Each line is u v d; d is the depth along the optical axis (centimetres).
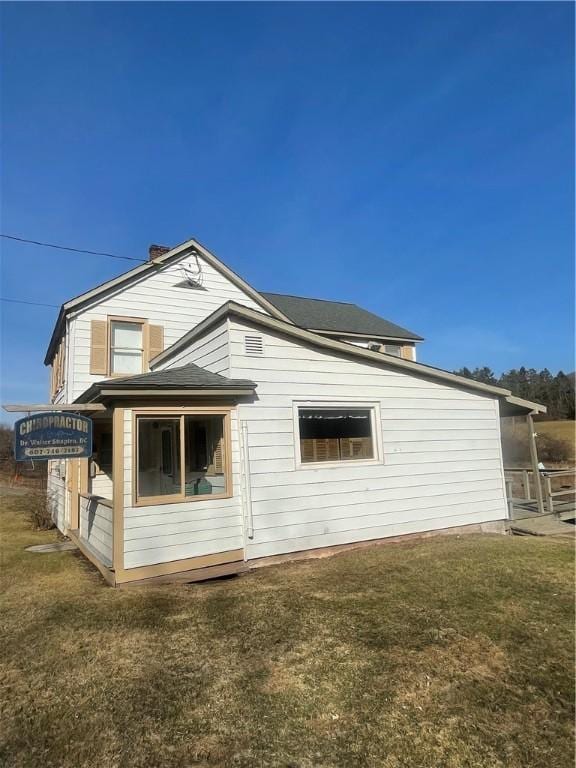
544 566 692
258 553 729
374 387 888
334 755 282
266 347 782
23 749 293
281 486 764
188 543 676
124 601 566
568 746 288
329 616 506
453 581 622
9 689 369
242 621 499
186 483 772
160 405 682
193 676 383
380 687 360
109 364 1189
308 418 815
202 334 854
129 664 407
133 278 1247
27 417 615
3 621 523
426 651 420
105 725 317
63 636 470
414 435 922
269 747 291
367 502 846
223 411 730
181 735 304
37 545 1017
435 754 282
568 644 431
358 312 1942
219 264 1358
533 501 1235
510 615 502
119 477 642
